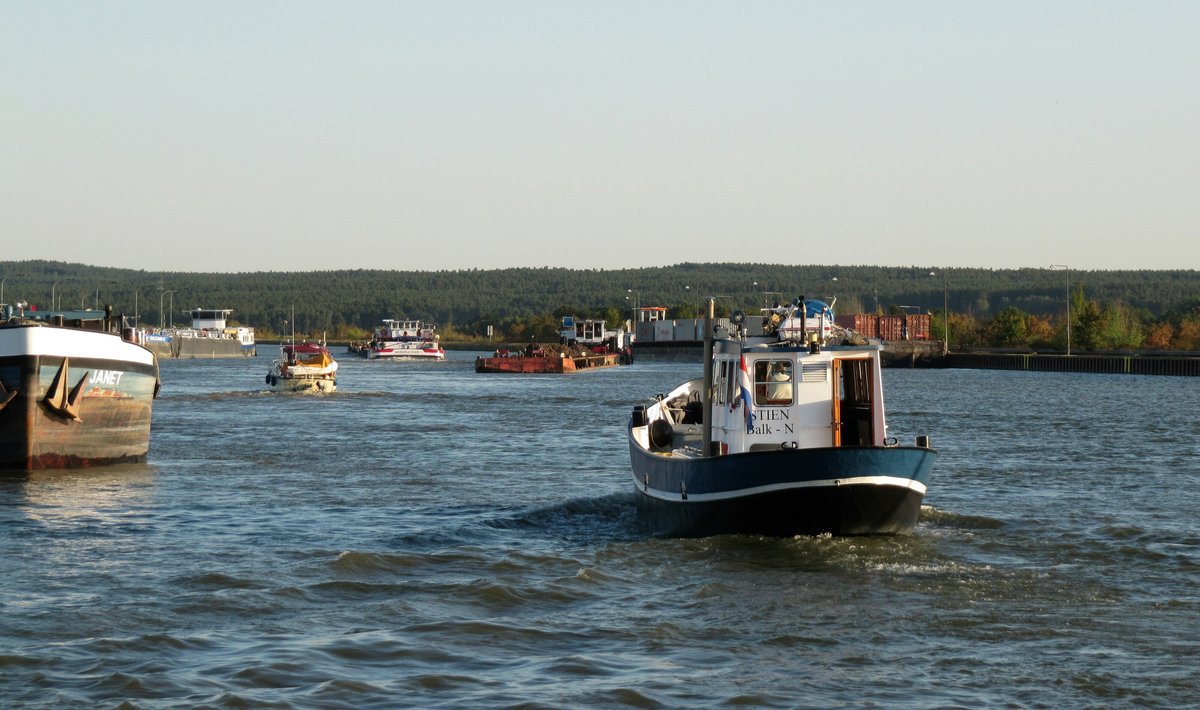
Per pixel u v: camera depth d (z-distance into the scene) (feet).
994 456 250.98
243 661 96.17
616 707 86.33
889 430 318.04
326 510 174.91
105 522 161.68
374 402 450.30
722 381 147.95
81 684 90.48
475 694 88.94
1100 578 126.52
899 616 110.52
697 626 107.24
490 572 129.29
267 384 556.92
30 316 246.88
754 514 134.62
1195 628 106.73
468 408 414.21
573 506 177.68
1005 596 118.11
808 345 140.46
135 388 223.92
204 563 134.00
